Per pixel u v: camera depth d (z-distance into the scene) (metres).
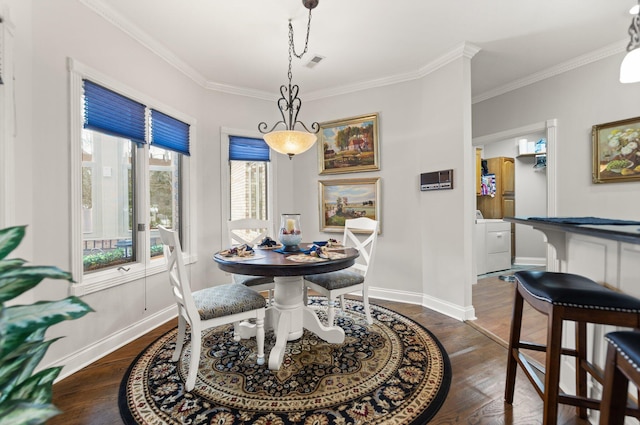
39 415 0.63
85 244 2.15
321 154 3.71
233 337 2.34
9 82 1.53
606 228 1.10
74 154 1.90
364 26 2.41
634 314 1.05
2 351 0.68
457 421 1.44
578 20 2.34
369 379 1.78
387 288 3.39
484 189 5.20
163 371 1.87
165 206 2.91
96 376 1.82
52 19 1.78
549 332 1.17
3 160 1.51
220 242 3.46
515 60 2.98
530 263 5.30
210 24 2.35
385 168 3.38
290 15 2.25
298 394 1.64
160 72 2.68
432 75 3.03
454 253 2.84
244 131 3.60
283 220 2.28
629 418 1.20
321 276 2.46
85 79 1.99
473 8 2.20
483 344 2.24
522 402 1.58
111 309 2.17
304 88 3.60
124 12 2.18
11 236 0.78
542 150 5.08
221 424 1.42
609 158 2.73
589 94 2.87
